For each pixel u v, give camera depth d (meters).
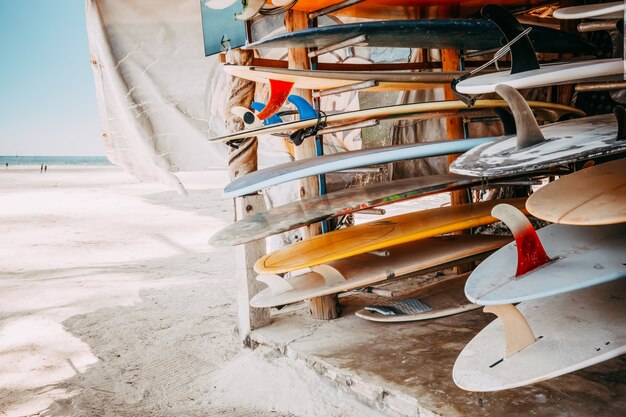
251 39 3.50
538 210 2.11
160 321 4.44
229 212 12.62
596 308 2.19
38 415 2.86
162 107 5.11
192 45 5.04
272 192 4.93
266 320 3.45
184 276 6.26
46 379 3.37
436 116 3.56
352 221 4.79
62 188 21.86
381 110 3.47
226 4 3.53
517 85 2.51
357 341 3.01
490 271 2.15
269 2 3.51
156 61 5.02
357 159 3.26
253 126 3.74
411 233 3.27
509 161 2.23
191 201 15.30
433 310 3.19
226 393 2.93
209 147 5.19
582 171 2.44
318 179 3.72
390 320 3.19
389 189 3.49
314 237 3.56
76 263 7.52
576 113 3.88
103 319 4.61
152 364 3.50
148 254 7.98
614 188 2.16
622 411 2.02
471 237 3.63
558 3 4.07
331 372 2.70
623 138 2.11
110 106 5.15
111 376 3.34
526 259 2.02
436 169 5.40
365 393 2.50
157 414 2.78
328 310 3.44
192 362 3.47
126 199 16.42
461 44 3.92
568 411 2.05
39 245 9.12
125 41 4.93
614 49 3.74
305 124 3.38
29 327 4.50
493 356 2.11
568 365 1.88
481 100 3.61
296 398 2.68
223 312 4.59
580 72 2.43
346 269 3.28
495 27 3.68
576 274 1.94
